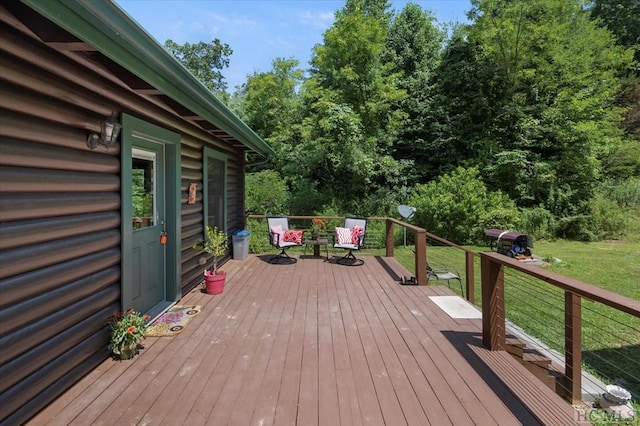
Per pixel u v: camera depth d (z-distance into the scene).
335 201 12.79
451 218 11.45
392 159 13.19
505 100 13.55
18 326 1.89
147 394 2.31
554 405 2.22
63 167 2.26
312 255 7.58
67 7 1.47
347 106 11.79
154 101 3.50
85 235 2.51
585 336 4.55
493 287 3.02
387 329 3.49
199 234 5.11
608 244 11.70
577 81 13.04
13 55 1.81
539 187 13.04
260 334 3.34
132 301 3.39
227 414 2.10
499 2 13.44
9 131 1.82
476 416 2.10
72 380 2.39
